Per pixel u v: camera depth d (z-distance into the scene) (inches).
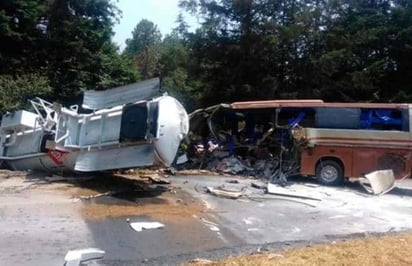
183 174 663.1
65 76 1075.9
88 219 362.0
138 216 380.2
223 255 278.1
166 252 282.8
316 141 615.5
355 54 1151.0
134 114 481.7
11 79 856.9
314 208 449.4
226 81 1080.2
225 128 741.9
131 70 1284.4
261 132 714.2
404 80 1202.6
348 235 342.0
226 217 392.8
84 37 1118.4
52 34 1068.5
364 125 604.1
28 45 1031.6
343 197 522.9
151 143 482.3
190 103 1223.5
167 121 490.0
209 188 528.4
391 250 288.2
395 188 616.7
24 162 613.0
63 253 271.3
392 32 1184.2
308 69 1057.5
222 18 1098.1
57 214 373.4
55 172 589.6
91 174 577.9
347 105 612.1
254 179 635.5
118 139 490.3
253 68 1066.7
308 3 1130.0
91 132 522.9
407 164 581.9
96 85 1122.7
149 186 536.1
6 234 308.2
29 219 352.5
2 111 767.7
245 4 1056.2
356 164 600.7
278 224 374.9
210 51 1092.5
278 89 1065.5
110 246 291.7
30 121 594.2
